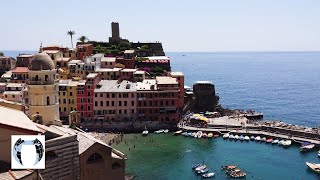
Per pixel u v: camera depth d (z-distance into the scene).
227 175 138.50
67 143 78.12
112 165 91.44
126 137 191.88
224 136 192.25
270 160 158.12
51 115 105.00
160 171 142.50
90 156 87.38
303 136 188.75
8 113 70.00
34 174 58.34
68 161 78.44
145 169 144.38
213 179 134.62
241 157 162.25
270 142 184.12
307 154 166.50
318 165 146.62
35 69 102.56
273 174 141.00
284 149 174.62
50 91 104.06
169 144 181.00
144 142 183.38
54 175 75.88
